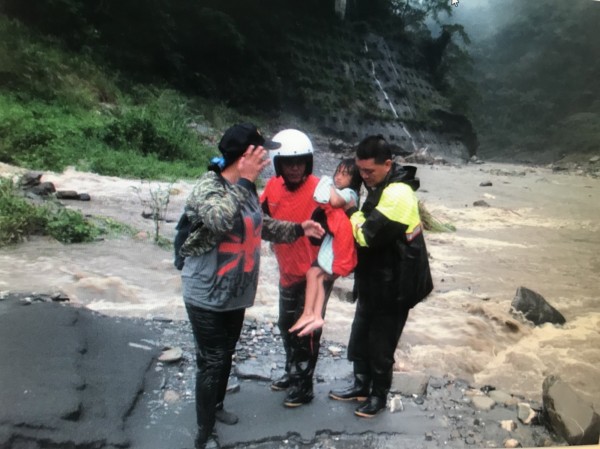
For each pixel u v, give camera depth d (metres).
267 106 30.03
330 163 22.84
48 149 12.16
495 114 40.53
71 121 15.14
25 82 16.52
